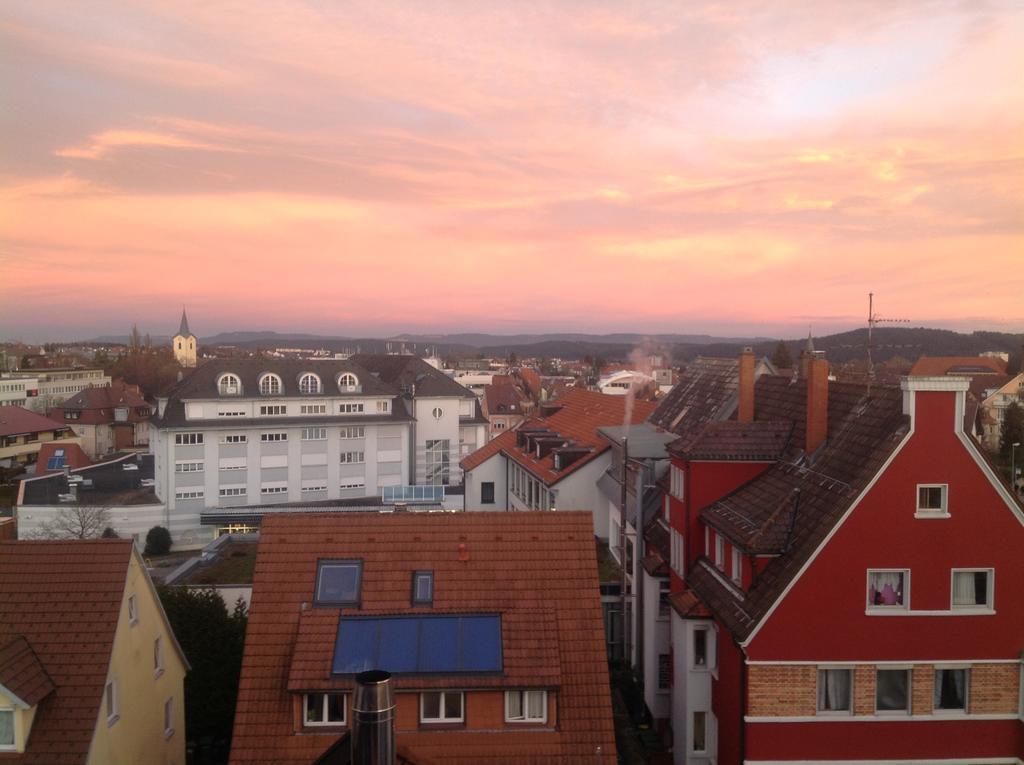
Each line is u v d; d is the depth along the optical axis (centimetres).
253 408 7562
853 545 2173
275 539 2330
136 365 18288
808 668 2180
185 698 2859
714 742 2566
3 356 19475
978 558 2181
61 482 7700
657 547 3167
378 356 10125
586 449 4566
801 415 2808
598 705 2067
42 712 1902
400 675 2011
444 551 2317
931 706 2183
